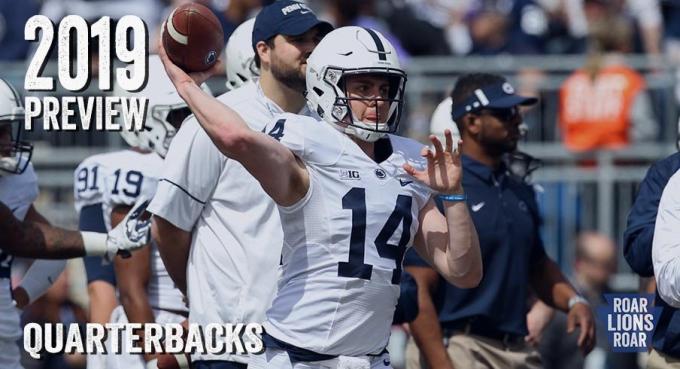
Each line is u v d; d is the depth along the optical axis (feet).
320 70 64.03
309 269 63.46
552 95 131.95
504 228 85.87
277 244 71.05
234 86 81.20
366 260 63.05
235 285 71.36
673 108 131.13
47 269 85.10
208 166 71.20
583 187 130.31
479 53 147.02
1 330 78.28
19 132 76.95
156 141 81.97
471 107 86.79
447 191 62.64
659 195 73.31
